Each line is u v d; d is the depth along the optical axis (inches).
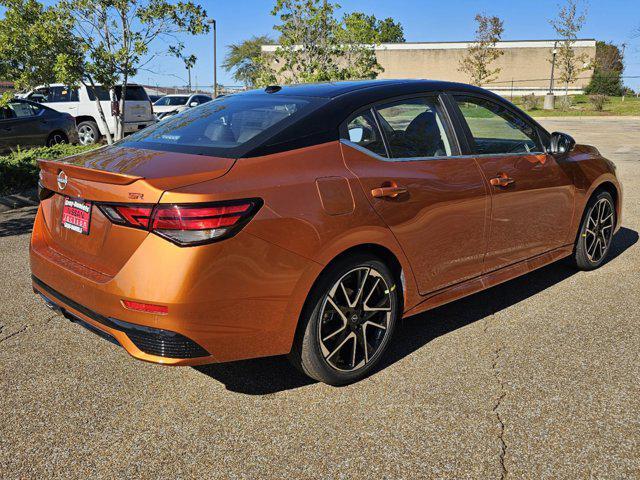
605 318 149.3
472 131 139.9
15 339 138.1
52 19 418.3
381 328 121.0
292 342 105.9
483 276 143.3
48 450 96.4
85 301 102.8
